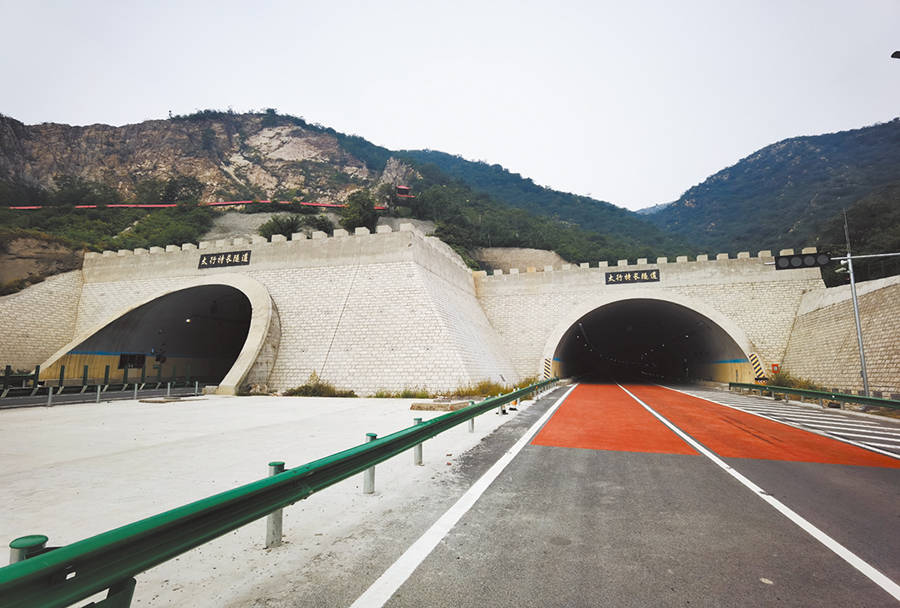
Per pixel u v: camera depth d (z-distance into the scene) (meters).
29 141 136.00
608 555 4.09
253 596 3.28
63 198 98.00
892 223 57.94
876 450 9.18
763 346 31.31
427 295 26.39
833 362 24.88
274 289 30.02
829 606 3.20
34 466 7.55
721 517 5.16
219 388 24.28
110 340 29.45
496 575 3.66
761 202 185.50
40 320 31.70
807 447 9.48
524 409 16.58
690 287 34.41
